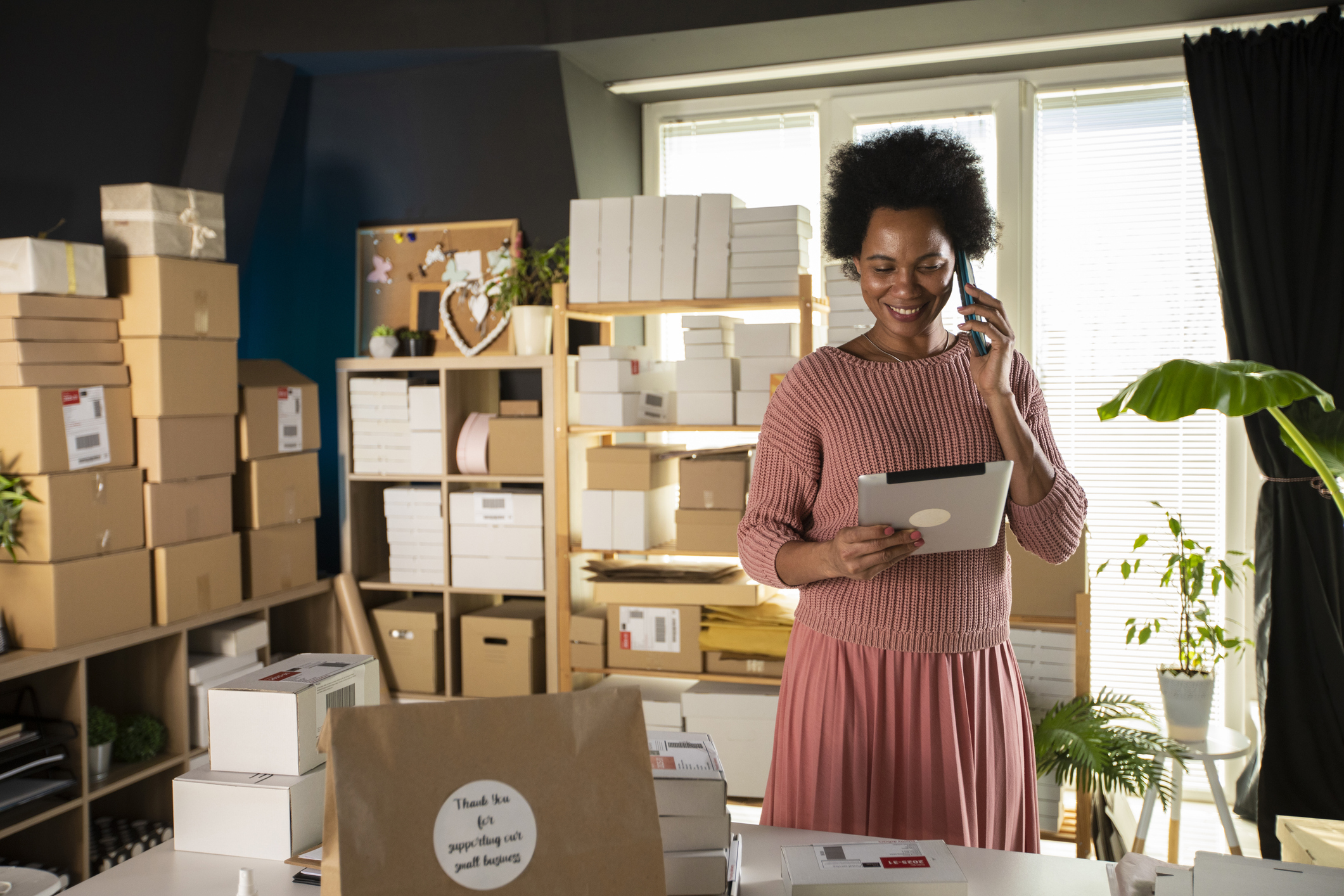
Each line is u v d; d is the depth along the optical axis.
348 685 1.39
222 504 3.02
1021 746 1.54
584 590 3.50
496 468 3.39
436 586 3.46
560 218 3.50
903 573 1.46
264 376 3.26
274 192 3.71
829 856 1.17
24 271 2.52
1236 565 3.34
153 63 3.29
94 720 2.70
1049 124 3.48
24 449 2.52
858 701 1.48
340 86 3.68
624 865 0.91
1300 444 1.79
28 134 2.92
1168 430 3.38
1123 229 3.41
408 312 3.66
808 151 3.73
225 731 1.31
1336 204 3.00
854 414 1.50
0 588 2.56
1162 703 3.34
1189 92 3.11
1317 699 2.96
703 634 3.16
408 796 0.87
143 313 2.77
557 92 3.42
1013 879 1.16
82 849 2.59
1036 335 3.50
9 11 2.86
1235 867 1.03
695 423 3.20
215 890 1.17
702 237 3.16
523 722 0.92
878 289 1.49
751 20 3.11
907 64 3.44
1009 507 1.49
